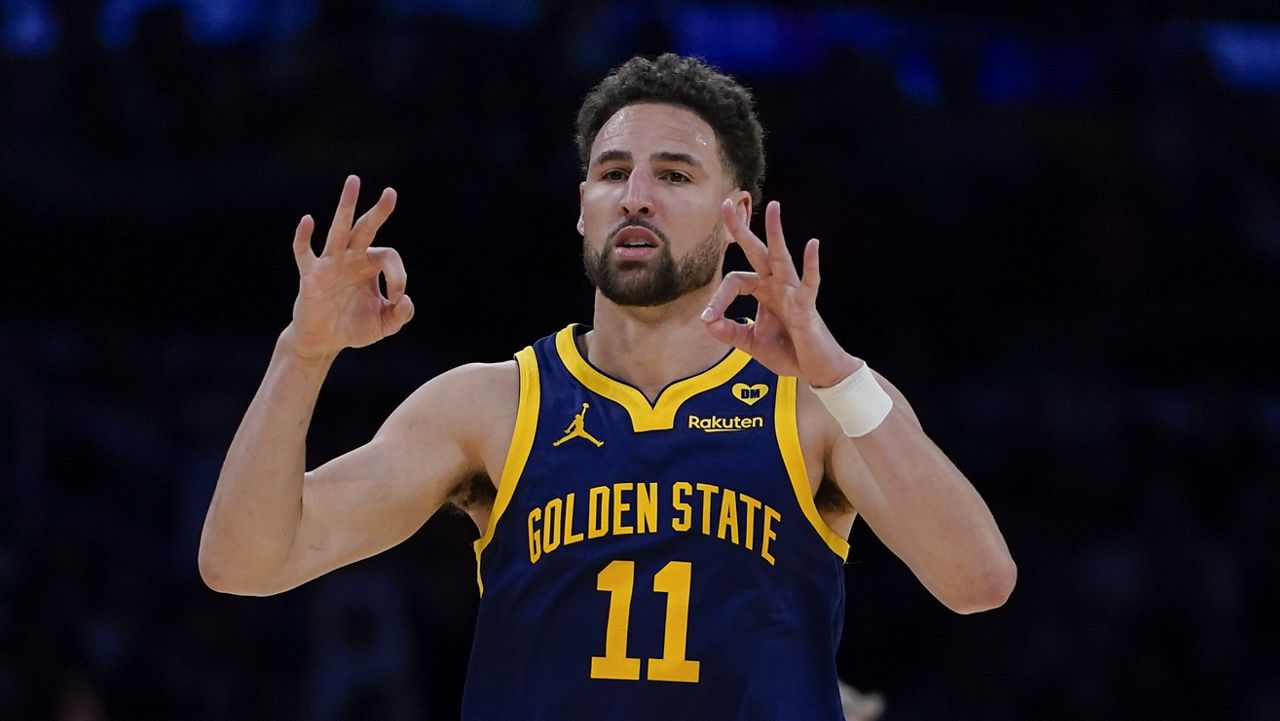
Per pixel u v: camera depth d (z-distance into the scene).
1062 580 42.62
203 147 47.19
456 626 40.47
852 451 13.60
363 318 13.05
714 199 14.18
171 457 42.38
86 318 46.19
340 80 46.88
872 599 43.62
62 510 40.41
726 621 13.20
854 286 46.50
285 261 46.28
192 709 38.22
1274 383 48.41
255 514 13.02
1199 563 42.03
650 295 13.87
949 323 47.34
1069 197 49.47
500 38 46.47
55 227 46.28
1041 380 46.75
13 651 34.44
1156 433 45.78
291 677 39.44
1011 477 45.25
